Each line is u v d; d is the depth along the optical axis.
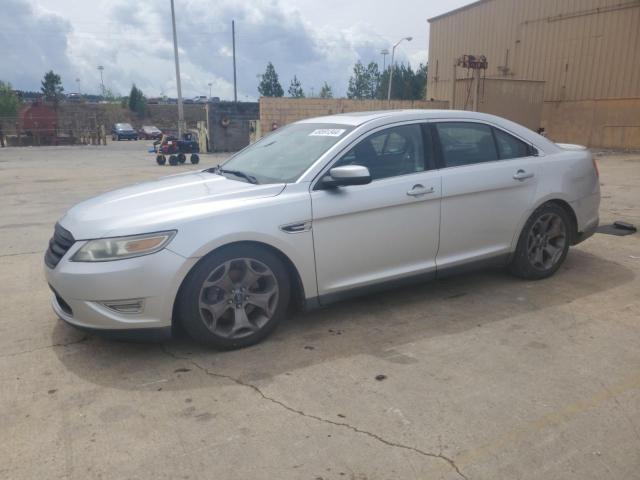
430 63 30.38
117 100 81.06
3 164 20.05
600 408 2.90
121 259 3.35
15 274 5.62
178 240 3.41
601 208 8.47
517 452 2.55
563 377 3.24
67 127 44.28
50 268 3.60
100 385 3.26
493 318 4.16
